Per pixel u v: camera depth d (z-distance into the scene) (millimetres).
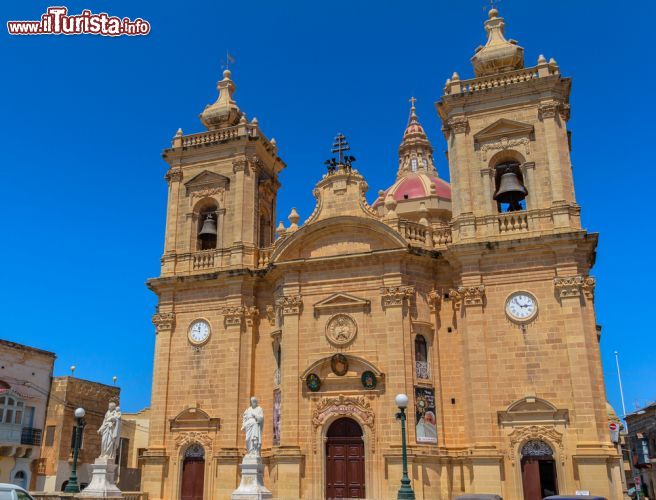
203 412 36625
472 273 33906
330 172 38750
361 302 35094
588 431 30062
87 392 55438
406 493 26234
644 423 71812
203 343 38188
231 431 35906
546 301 32625
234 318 37781
